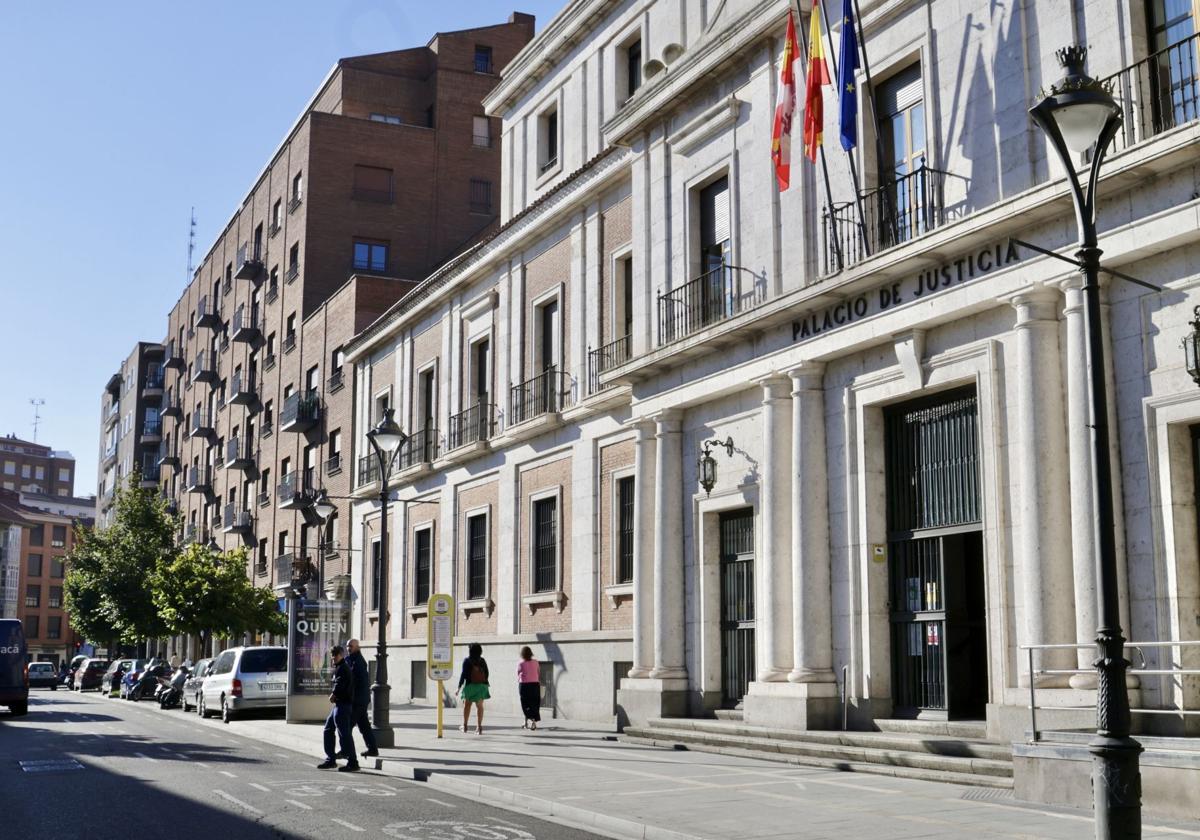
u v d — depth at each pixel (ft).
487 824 34.83
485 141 162.61
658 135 69.51
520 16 169.48
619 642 74.69
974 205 46.96
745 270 60.13
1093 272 25.05
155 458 265.54
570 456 82.84
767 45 60.13
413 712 93.09
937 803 36.63
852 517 52.54
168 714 103.71
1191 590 38.34
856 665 51.62
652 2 80.74
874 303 51.03
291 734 68.59
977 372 46.34
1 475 438.81
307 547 143.95
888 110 53.36
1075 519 40.47
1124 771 22.89
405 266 155.12
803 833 30.89
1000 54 46.26
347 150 154.61
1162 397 39.04
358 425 128.98
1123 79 41.09
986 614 45.14
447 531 102.42
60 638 384.27
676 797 38.50
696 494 63.87
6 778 47.16
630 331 78.33
